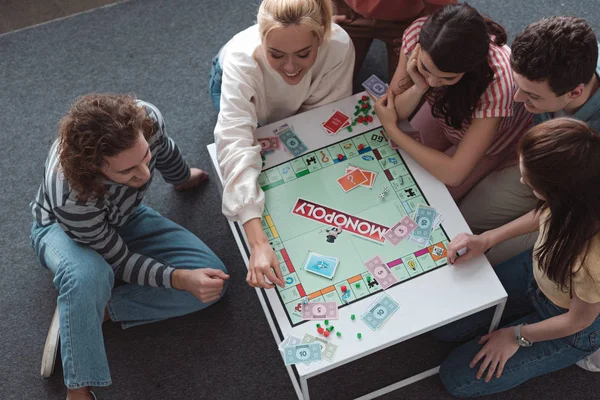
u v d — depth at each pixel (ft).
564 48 4.88
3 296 7.32
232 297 7.20
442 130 6.97
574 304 5.07
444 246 5.44
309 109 6.36
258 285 5.34
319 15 5.17
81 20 8.63
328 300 5.28
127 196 5.92
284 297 5.32
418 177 5.76
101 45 8.50
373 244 5.48
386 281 5.32
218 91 7.24
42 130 8.08
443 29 5.02
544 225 5.01
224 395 6.81
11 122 8.13
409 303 5.23
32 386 6.91
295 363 5.07
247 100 5.87
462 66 5.11
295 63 5.45
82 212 5.56
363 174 5.79
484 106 5.62
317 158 5.90
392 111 5.87
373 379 6.78
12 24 8.68
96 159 5.05
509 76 5.55
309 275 5.38
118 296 6.67
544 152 4.33
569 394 6.57
